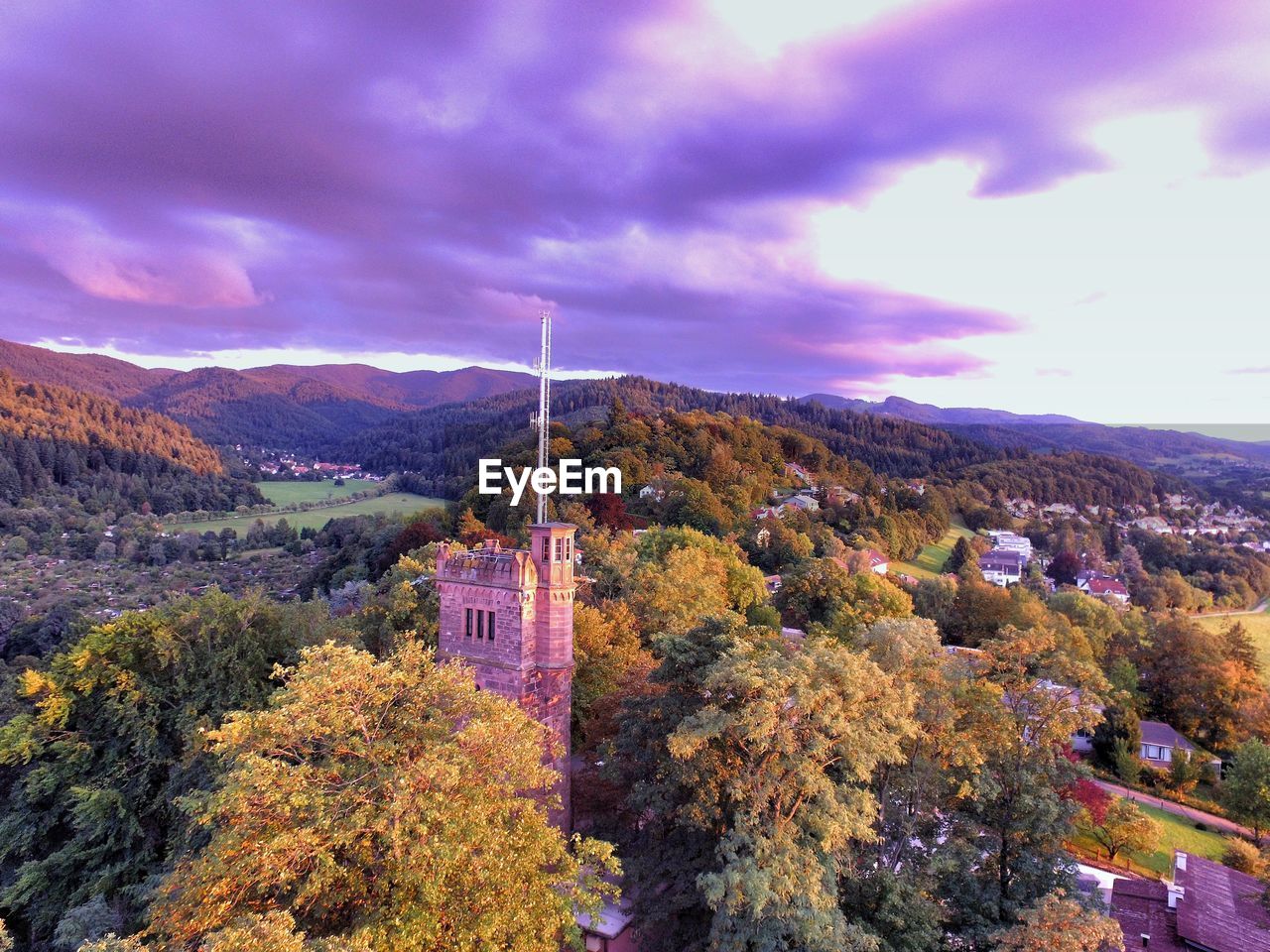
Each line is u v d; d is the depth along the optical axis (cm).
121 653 4603
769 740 3009
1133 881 4547
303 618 5519
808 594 10075
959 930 3575
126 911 4059
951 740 3722
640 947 3447
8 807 4544
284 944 1877
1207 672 9131
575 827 4116
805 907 2772
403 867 2242
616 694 4397
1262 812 6219
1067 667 3903
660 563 8144
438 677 2889
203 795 2983
